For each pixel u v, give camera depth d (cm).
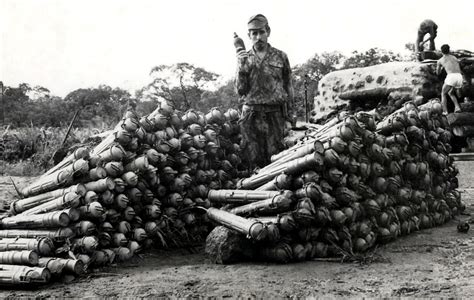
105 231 691
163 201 789
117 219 711
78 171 697
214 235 708
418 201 820
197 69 3769
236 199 737
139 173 738
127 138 736
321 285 565
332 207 679
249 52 957
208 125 870
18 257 613
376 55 4050
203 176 830
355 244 694
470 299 502
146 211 750
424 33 1828
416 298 510
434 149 875
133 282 607
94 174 696
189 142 812
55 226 662
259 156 939
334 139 689
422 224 843
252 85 937
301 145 813
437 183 888
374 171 732
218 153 884
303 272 620
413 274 596
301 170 685
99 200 692
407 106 848
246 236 656
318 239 685
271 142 940
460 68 1664
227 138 924
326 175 684
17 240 648
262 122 937
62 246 659
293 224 656
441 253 687
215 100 3616
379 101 1745
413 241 759
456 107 1595
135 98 3756
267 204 679
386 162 759
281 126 951
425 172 827
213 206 812
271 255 668
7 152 2006
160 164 772
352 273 608
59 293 572
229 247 676
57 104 3806
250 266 659
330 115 1661
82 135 1973
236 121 941
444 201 886
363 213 708
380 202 734
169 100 820
